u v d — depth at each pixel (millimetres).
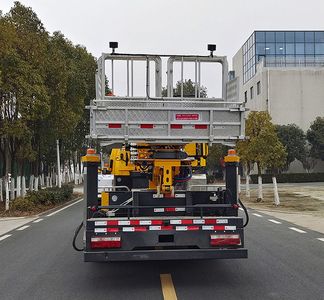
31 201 21766
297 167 52938
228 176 7984
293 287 6969
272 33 62062
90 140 7414
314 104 53469
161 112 7332
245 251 6984
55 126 25094
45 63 22344
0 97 20047
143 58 8445
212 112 7406
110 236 6941
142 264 8875
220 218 7105
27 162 32531
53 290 7066
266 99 53250
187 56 8523
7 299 6586
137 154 8445
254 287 7008
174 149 8297
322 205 22594
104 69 8312
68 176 55188
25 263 9164
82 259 9523
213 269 8336
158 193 8172
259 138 23250
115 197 8109
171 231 7016
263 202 24609
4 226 15930
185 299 6398
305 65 56562
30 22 24047
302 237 12117
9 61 19406
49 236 13023
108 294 6781
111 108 7246
